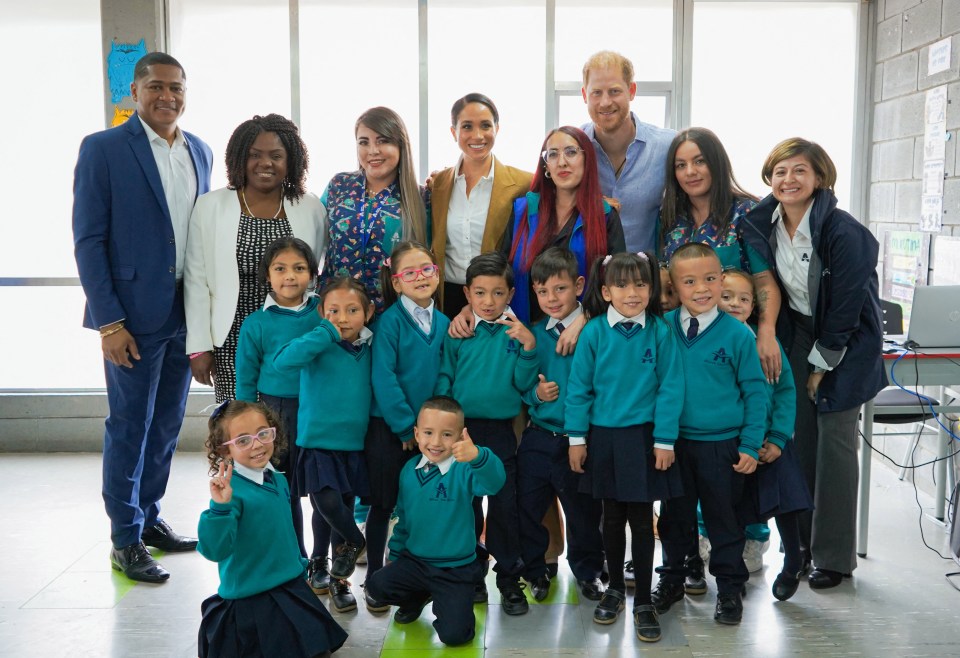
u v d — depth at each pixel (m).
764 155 4.90
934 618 2.76
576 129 2.90
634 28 4.79
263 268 2.83
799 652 2.54
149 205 2.99
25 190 4.83
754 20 4.81
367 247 3.05
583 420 2.69
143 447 3.15
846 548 2.97
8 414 4.84
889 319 4.06
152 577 3.06
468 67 4.82
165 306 3.03
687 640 2.61
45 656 2.55
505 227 3.10
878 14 4.68
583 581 2.90
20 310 4.91
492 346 2.80
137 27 4.59
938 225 3.98
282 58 4.81
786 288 2.96
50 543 3.45
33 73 4.74
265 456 2.40
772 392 2.83
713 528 2.74
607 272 2.68
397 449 2.84
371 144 2.99
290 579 2.41
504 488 2.79
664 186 3.17
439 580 2.61
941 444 3.66
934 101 4.03
